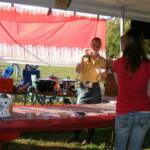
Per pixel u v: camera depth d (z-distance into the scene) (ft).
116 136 11.13
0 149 12.30
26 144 18.90
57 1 18.16
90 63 19.77
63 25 35.68
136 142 10.89
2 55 35.09
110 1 20.25
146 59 10.90
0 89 18.95
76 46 35.91
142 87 10.71
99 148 18.74
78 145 19.15
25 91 28.68
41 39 35.65
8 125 11.34
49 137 20.53
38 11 33.78
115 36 60.29
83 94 19.75
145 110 10.71
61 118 12.92
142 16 22.91
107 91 23.09
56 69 67.77
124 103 10.80
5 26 34.55
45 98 30.22
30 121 12.13
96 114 14.05
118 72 11.02
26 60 35.60
